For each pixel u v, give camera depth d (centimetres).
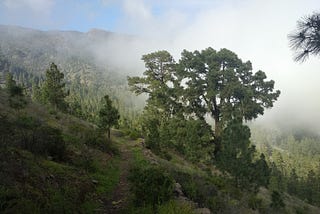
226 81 3728
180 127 3609
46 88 3744
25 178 731
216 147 3588
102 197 962
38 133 1153
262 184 1950
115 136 3069
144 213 814
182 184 1258
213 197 1221
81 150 1451
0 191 595
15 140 1014
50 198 708
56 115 2508
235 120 2083
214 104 3900
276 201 2025
